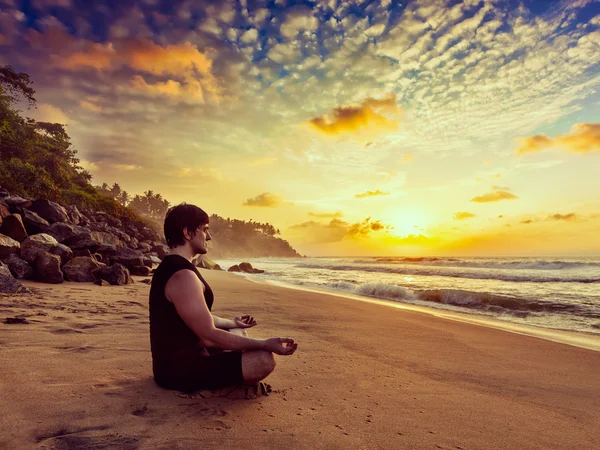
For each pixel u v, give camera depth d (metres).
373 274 26.95
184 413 1.88
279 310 6.93
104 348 3.13
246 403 2.12
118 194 153.38
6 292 6.23
